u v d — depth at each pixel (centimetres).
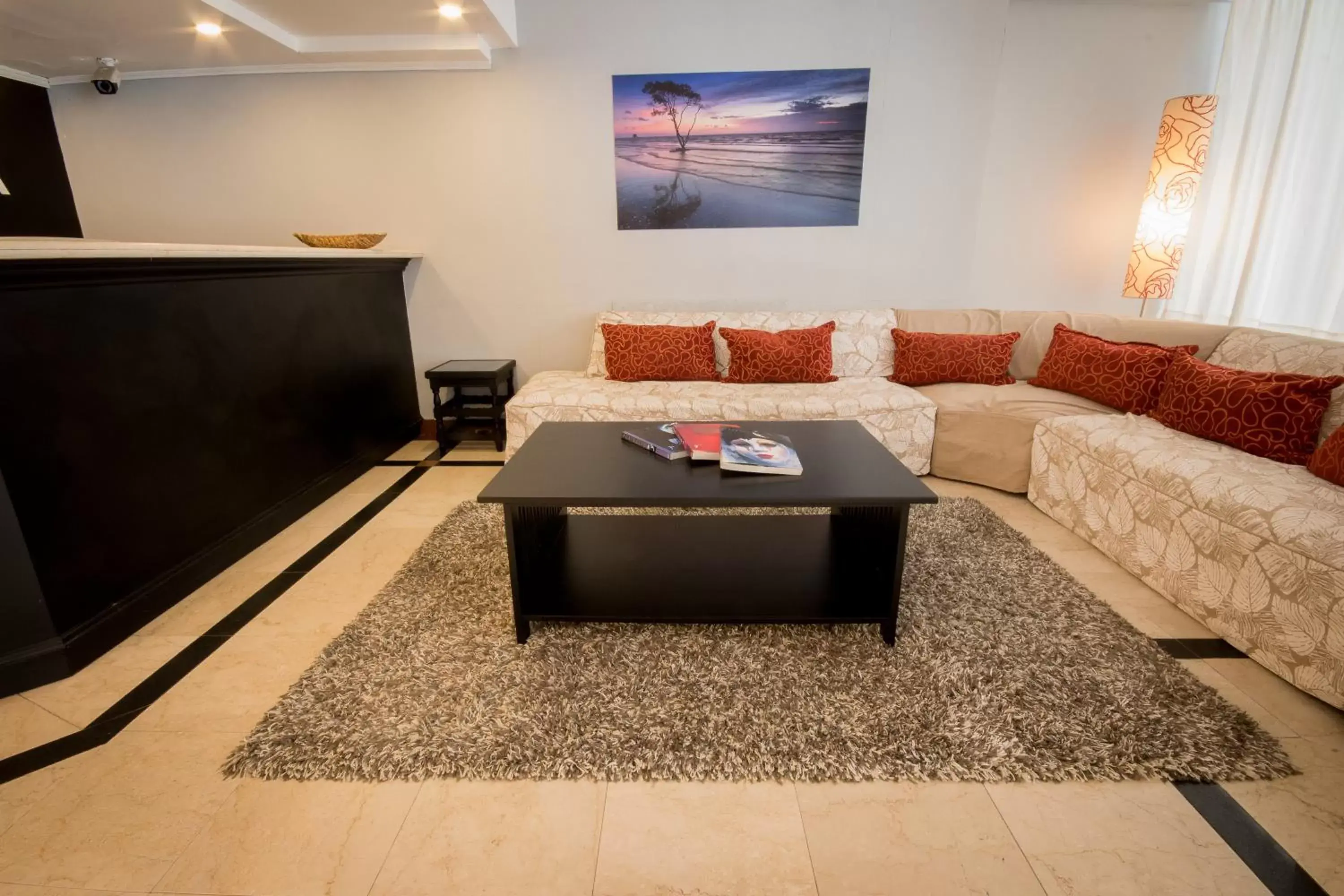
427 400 366
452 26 277
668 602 167
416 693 149
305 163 326
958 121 316
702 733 136
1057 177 336
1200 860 108
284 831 115
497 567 209
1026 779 124
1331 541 139
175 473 194
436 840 113
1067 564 209
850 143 319
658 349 309
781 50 308
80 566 163
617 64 311
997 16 301
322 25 272
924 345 302
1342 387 192
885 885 104
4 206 301
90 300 164
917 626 173
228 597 196
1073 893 102
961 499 260
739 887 104
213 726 142
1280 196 274
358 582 205
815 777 125
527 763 129
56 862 109
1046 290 353
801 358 303
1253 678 152
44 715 145
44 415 153
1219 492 168
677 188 328
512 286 346
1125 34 318
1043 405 261
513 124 320
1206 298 316
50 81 312
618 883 105
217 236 337
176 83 314
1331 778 124
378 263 312
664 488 156
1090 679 150
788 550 196
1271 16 280
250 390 228
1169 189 303
